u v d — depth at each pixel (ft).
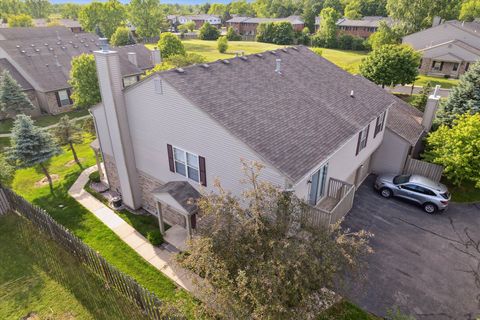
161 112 45.78
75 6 437.17
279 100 49.88
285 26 285.84
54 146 66.08
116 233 51.55
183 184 47.32
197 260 27.89
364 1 370.32
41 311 37.86
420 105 105.60
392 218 55.26
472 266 44.78
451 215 56.29
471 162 58.49
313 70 66.54
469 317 37.45
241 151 38.63
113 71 47.75
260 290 23.91
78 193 63.41
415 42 176.86
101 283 40.78
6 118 109.40
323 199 52.03
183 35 339.16
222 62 53.93
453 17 225.15
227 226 29.01
